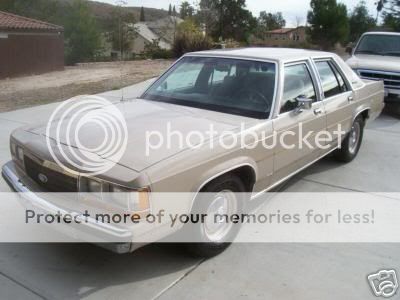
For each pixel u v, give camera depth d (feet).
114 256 11.94
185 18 117.19
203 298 10.34
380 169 19.57
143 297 10.30
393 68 30.63
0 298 10.01
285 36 252.42
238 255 12.21
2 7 147.54
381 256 12.37
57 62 75.46
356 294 10.66
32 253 11.92
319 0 165.89
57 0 163.63
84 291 10.43
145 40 226.99
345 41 168.35
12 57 66.64
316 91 15.98
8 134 23.34
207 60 15.49
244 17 215.10
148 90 15.84
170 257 11.99
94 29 161.48
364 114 20.67
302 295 10.56
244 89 14.05
